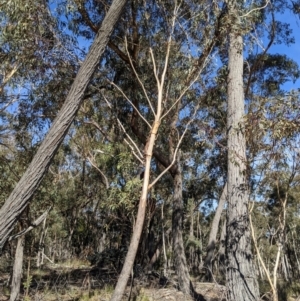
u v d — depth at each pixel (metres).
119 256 13.27
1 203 9.23
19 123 9.55
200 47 7.98
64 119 4.13
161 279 13.04
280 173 5.73
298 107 5.52
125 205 8.87
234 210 6.89
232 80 7.72
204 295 10.87
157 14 8.51
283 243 5.84
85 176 18.03
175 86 8.45
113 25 4.46
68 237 24.09
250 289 6.61
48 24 7.17
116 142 10.36
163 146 12.40
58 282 12.15
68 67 7.95
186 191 21.89
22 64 7.89
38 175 3.93
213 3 7.79
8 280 13.17
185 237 33.44
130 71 9.48
